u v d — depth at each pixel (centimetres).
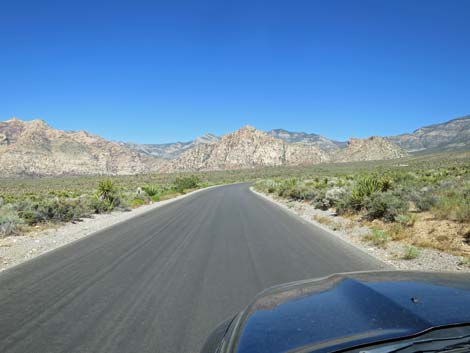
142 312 542
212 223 1578
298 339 212
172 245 1078
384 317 222
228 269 789
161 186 6506
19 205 2002
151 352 415
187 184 6281
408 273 325
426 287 270
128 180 11700
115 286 677
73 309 560
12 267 847
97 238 1245
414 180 3030
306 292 303
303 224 1526
